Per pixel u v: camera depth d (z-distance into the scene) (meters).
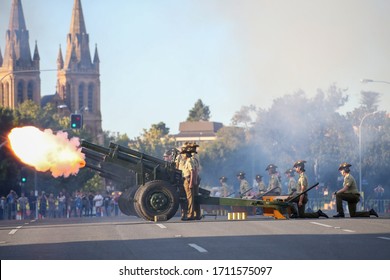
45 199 90.81
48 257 26.72
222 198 45.56
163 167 45.47
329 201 107.44
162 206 44.47
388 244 28.84
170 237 32.91
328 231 34.53
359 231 34.44
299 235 32.75
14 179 116.44
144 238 32.69
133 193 51.72
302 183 46.03
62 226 42.59
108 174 54.97
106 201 95.38
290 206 45.25
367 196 141.88
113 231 36.44
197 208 45.53
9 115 130.12
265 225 38.06
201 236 33.06
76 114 95.00
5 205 89.38
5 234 37.16
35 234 36.50
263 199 46.81
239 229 36.09
